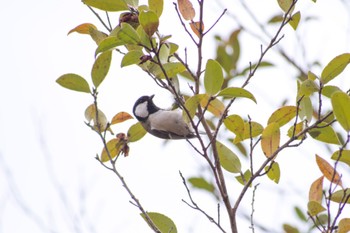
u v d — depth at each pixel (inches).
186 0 329.4
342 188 296.2
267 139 304.2
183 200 292.7
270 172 321.1
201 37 305.0
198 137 291.0
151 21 284.7
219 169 296.2
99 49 292.4
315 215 297.0
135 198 299.0
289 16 320.2
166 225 306.7
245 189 292.7
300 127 308.8
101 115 332.2
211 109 320.5
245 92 292.4
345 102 264.2
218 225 286.5
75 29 337.7
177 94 297.4
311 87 296.4
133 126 343.3
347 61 290.7
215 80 293.0
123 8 322.0
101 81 307.1
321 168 304.8
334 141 302.2
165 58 312.2
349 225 284.7
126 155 344.5
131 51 291.4
